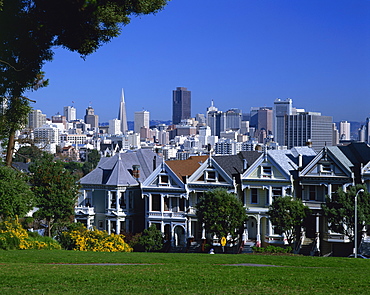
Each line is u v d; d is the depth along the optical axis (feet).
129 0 133.80
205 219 217.15
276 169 224.94
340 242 213.66
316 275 111.45
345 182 214.90
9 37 136.77
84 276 105.60
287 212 210.18
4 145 177.27
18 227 168.96
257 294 92.73
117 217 253.65
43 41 138.31
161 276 107.14
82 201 265.75
